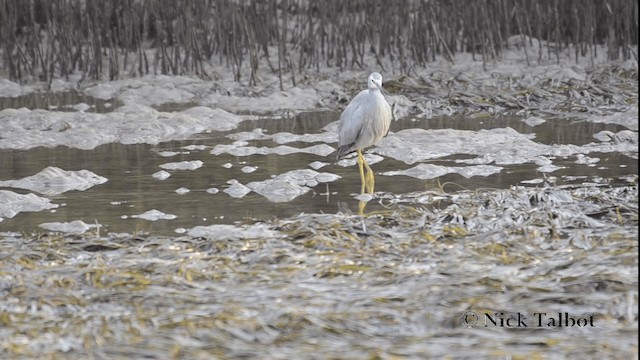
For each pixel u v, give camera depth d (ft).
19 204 41.04
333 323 24.93
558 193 38.40
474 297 25.93
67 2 84.89
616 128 56.80
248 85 72.90
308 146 53.26
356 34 79.10
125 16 79.25
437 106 65.67
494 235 32.60
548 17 78.07
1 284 29.40
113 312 26.86
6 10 79.15
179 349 23.68
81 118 60.23
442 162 48.29
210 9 80.53
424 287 27.09
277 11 88.22
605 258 28.48
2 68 79.25
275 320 25.29
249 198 41.73
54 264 31.83
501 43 78.38
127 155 51.70
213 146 53.78
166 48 78.84
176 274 29.73
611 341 23.00
